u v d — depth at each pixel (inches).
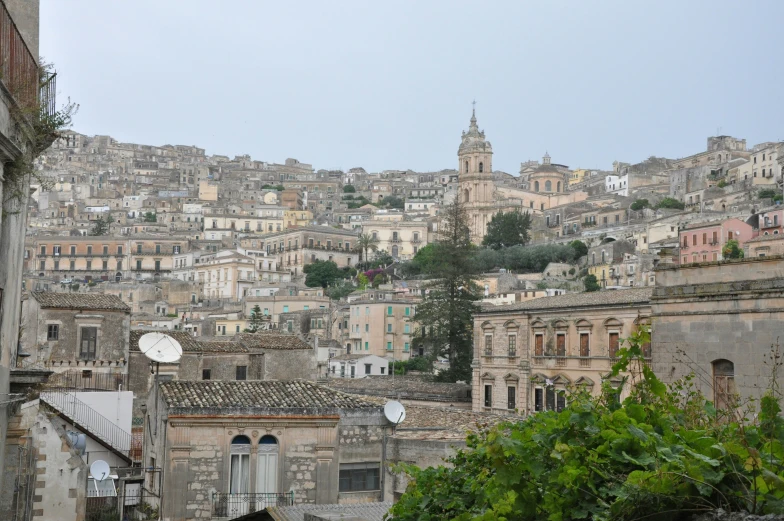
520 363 3715.6
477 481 652.1
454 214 5241.1
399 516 719.1
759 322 1498.5
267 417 1817.2
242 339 3193.9
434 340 4970.5
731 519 476.1
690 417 682.8
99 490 2096.5
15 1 1248.2
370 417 1891.0
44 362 2802.7
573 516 538.9
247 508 1788.9
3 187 1059.3
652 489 505.7
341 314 7780.5
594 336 3358.8
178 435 1777.8
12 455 1267.2
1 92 970.7
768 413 566.3
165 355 2039.9
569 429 578.6
